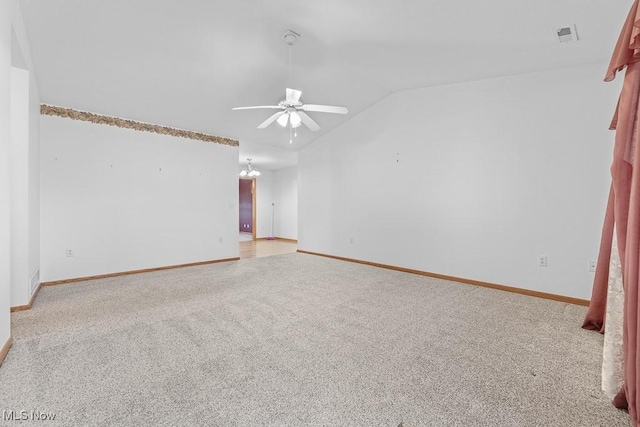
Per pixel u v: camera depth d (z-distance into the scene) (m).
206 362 1.97
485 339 2.32
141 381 1.75
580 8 2.29
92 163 4.14
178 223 5.01
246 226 10.97
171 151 4.92
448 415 1.49
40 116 3.73
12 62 2.75
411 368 1.91
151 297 3.34
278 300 3.25
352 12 2.62
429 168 4.36
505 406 1.56
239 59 3.44
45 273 3.79
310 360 2.00
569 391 1.69
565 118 3.24
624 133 1.55
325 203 6.04
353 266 5.11
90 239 4.13
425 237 4.43
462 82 3.99
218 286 3.81
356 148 5.40
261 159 7.89
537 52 2.98
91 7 2.52
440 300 3.27
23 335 2.35
